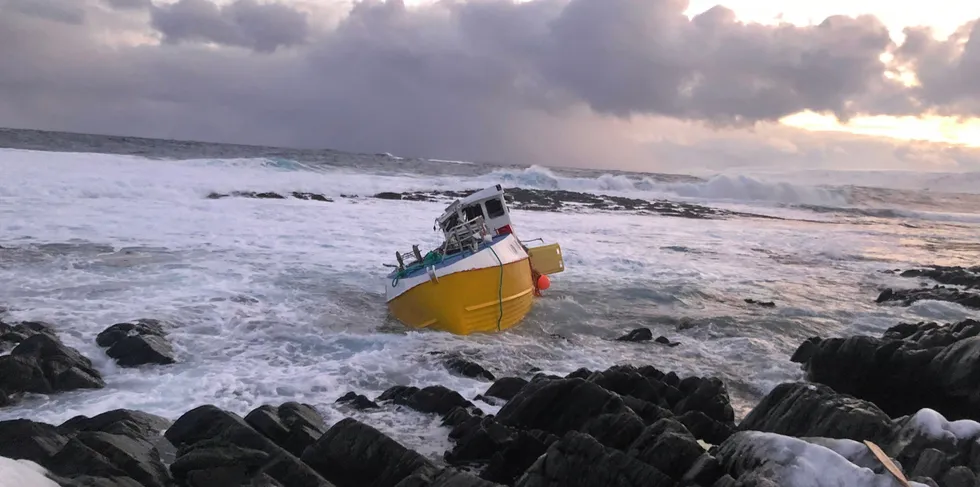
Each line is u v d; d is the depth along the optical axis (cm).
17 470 620
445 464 858
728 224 4241
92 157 4353
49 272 1783
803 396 874
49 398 1034
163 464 748
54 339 1172
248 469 733
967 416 1046
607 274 2298
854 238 3916
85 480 650
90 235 2292
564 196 5144
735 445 696
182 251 2161
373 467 764
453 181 5675
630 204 5028
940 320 1872
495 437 867
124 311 1489
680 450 721
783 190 7000
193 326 1436
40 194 2972
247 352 1313
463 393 1142
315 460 774
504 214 1905
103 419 849
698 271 2450
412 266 1684
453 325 1509
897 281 2488
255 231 2603
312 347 1371
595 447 712
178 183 3600
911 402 1117
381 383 1184
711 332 1650
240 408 1035
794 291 2219
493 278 1564
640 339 1562
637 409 929
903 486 601
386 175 5712
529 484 714
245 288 1766
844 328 1766
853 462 645
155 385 1112
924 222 5591
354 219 3080
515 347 1450
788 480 621
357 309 1670
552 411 924
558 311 1784
